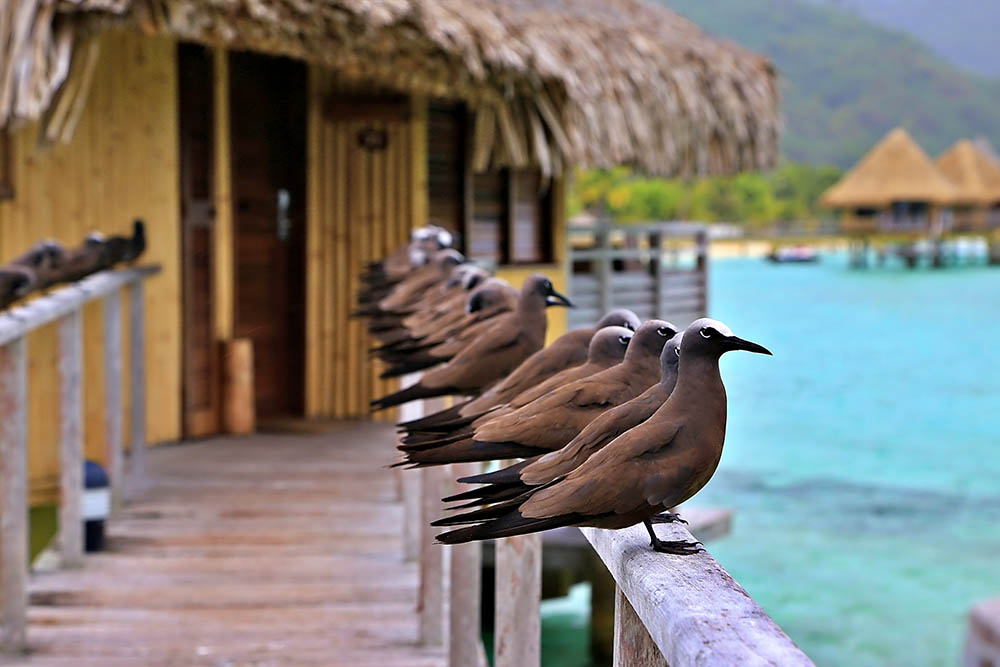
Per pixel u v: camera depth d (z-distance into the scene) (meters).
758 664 1.68
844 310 40.69
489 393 3.16
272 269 10.59
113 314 7.62
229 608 6.09
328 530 7.36
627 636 2.36
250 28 7.68
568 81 10.34
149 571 6.63
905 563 12.95
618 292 14.47
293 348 10.77
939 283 52.78
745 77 14.79
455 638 4.91
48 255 6.97
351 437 9.98
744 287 50.44
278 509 7.80
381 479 8.56
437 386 3.70
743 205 88.38
